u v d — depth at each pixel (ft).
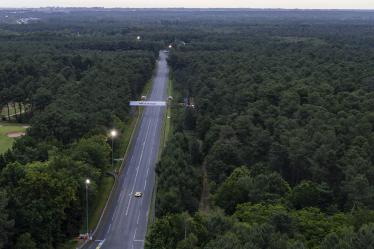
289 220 304.50
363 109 561.43
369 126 484.33
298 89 631.15
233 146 470.39
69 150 456.04
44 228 328.49
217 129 531.91
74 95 627.87
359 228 303.27
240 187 391.04
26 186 338.34
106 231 385.29
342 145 453.17
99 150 460.55
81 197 393.09
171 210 370.94
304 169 440.86
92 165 443.73
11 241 309.83
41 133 506.48
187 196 400.26
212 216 322.96
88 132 514.68
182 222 314.35
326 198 383.86
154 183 484.74
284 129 499.51
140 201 442.91
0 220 290.97
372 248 260.62
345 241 270.05
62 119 521.65
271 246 267.39
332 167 421.18
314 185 385.29
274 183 394.93
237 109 601.62
